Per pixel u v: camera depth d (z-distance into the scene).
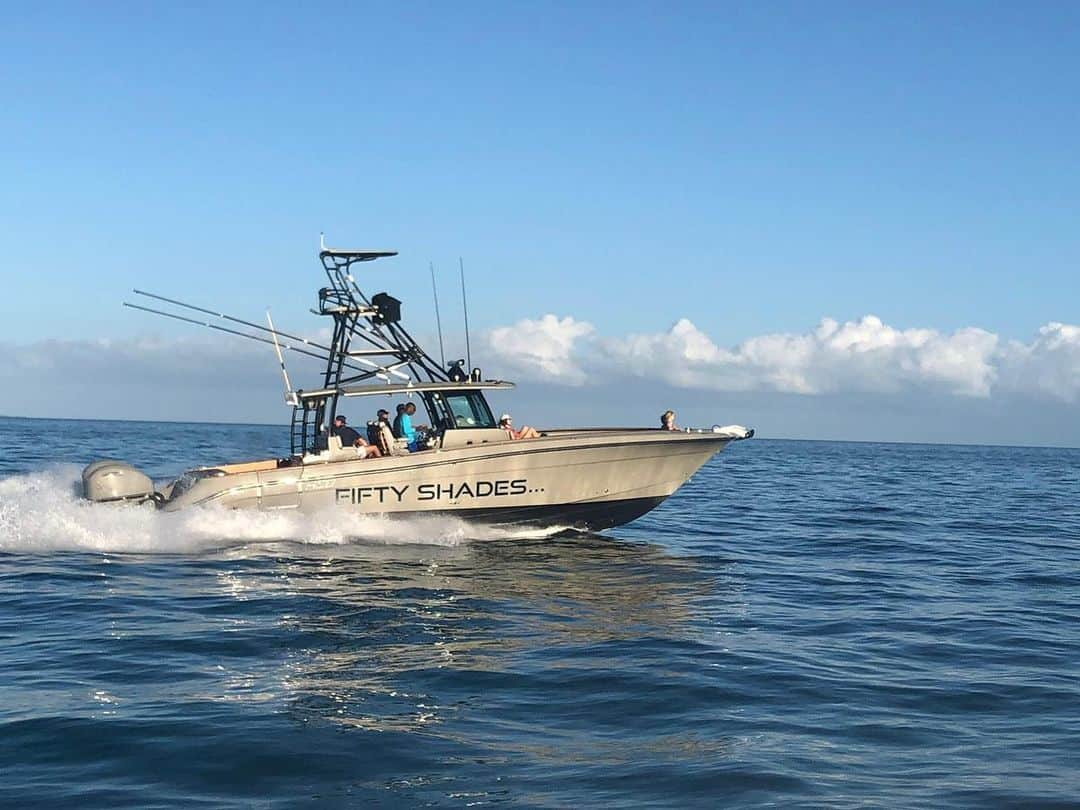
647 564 16.06
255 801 6.02
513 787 6.35
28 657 9.41
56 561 14.68
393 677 8.91
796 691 8.83
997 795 6.37
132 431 139.25
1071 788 6.53
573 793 6.27
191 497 16.72
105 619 11.09
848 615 12.66
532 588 13.53
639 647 10.33
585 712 8.05
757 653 10.26
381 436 17.11
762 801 6.18
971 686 9.19
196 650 9.75
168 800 6.02
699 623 11.76
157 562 14.74
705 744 7.29
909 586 15.19
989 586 15.42
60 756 6.75
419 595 12.76
